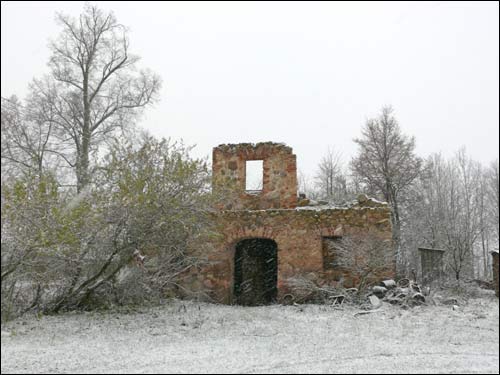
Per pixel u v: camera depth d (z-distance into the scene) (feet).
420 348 28.12
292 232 51.93
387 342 29.84
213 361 25.22
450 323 36.22
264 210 53.01
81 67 82.58
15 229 35.76
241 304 56.59
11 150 56.59
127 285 42.93
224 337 31.91
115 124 83.10
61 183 41.68
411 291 45.34
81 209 37.73
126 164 40.98
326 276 51.26
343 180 118.73
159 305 45.98
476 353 26.96
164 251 43.98
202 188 43.42
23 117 68.90
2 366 24.64
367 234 48.96
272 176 57.16
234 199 54.65
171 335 32.73
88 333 33.35
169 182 41.01
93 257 41.01
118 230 40.29
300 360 25.36
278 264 51.57
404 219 93.45
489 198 118.32
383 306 43.50
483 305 46.34
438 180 119.03
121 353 27.35
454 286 59.72
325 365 24.26
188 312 42.50
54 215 36.24
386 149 94.22
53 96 77.51
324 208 53.16
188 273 52.95
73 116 79.15
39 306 41.22
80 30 82.07
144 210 39.52
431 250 68.54
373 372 22.89
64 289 41.45
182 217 42.01
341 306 44.93
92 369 23.85
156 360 25.57
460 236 85.51
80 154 73.15
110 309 42.98
